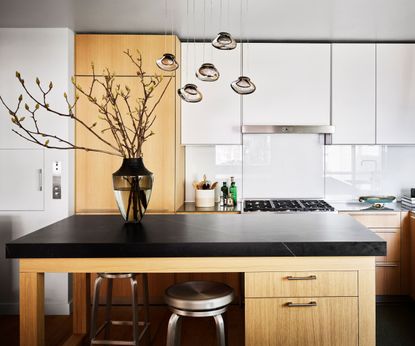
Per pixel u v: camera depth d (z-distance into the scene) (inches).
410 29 144.1
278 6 124.3
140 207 93.6
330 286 76.6
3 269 142.7
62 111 142.2
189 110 154.6
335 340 77.0
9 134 142.2
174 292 80.0
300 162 170.2
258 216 106.7
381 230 145.3
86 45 146.9
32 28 141.7
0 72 141.5
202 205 157.2
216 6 124.3
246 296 76.9
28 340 77.1
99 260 76.5
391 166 169.2
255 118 154.5
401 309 141.0
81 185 147.9
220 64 154.2
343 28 143.6
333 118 154.3
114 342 95.0
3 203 143.1
